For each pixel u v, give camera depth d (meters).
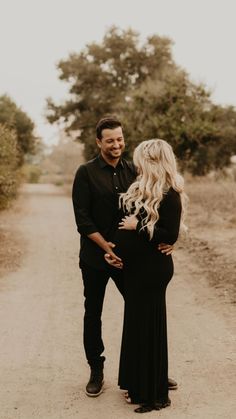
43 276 8.71
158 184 3.49
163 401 3.71
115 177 3.88
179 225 3.60
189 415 3.59
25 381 4.29
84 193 3.85
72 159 52.66
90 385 3.99
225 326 5.58
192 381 4.18
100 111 42.34
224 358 4.66
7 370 4.54
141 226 3.52
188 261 9.31
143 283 3.61
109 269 3.91
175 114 25.09
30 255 10.80
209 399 3.84
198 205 18.17
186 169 27.98
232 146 31.06
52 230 15.22
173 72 27.52
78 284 8.08
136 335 3.64
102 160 3.90
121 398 3.91
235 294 6.73
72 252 11.20
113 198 3.85
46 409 3.77
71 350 5.03
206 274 8.09
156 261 3.61
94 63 42.47
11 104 42.41
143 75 42.25
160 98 25.83
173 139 24.67
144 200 3.55
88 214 3.88
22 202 26.72
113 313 6.29
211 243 10.79
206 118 25.44
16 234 14.16
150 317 3.63
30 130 42.72
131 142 25.81
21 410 3.77
